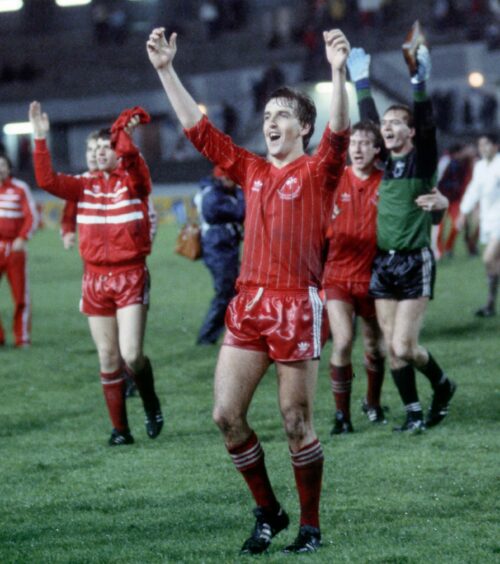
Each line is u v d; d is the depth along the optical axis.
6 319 30.33
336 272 15.68
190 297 33.06
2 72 92.31
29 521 11.83
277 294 10.23
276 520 10.50
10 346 25.30
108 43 94.25
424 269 15.04
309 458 10.28
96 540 11.01
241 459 10.34
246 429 10.33
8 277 24.94
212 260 23.83
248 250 10.38
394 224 14.98
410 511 11.66
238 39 88.50
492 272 26.61
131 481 13.40
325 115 73.69
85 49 94.12
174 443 15.50
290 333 10.12
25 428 17.00
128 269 15.12
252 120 74.56
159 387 19.80
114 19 94.19
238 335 10.27
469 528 10.99
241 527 11.26
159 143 88.56
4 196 24.77
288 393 10.23
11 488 13.33
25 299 25.02
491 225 26.81
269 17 91.00
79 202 15.27
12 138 92.25
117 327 15.40
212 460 14.30
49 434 16.50
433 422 15.81
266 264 10.26
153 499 12.52
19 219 24.89
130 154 14.52
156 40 10.51
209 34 89.75
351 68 16.78
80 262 46.19
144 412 16.88
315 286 10.39
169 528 11.33
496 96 78.62
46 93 90.38
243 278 10.40
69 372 21.72
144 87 88.06
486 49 79.19
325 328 10.55
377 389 16.31
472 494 12.23
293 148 10.38
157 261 44.88
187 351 23.48
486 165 27.25
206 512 11.87
